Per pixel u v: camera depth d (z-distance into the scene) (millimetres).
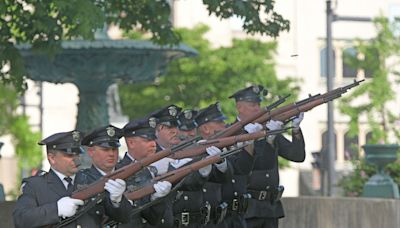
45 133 96688
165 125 20688
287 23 33844
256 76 75250
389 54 81062
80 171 18250
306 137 93312
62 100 97125
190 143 18734
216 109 23094
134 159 19391
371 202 29656
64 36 33156
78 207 17406
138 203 18969
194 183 21016
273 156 24984
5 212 26219
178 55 38438
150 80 38844
